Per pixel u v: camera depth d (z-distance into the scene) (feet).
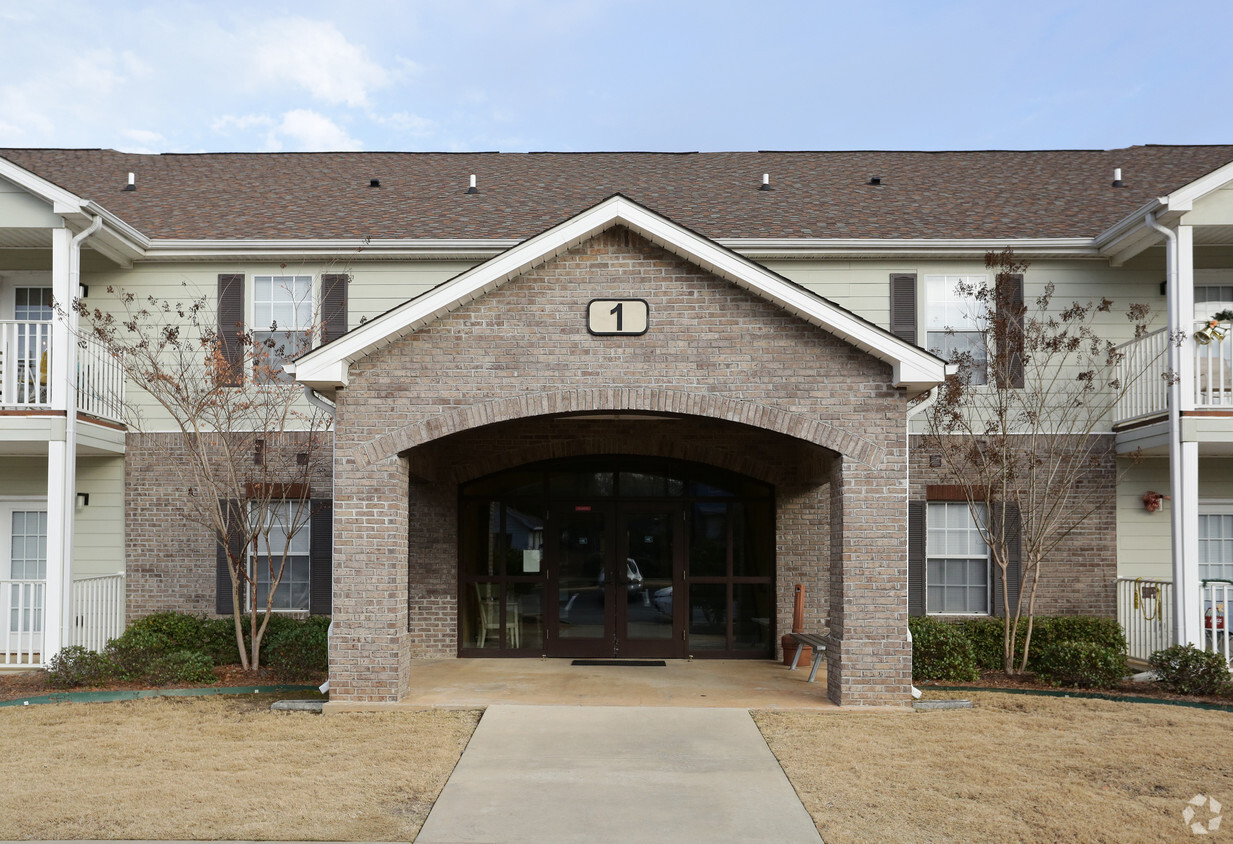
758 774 24.93
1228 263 44.39
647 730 29.19
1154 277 44.32
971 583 43.80
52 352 38.68
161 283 44.80
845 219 47.19
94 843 19.74
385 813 21.84
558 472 44.55
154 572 43.88
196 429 39.29
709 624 43.88
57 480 38.09
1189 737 28.45
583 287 32.76
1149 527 43.80
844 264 44.78
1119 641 41.01
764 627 43.83
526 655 43.78
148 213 48.03
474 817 21.76
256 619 40.70
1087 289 44.45
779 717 30.81
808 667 40.81
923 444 43.32
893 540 31.76
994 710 32.12
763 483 44.21
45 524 45.06
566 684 36.29
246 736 28.45
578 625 43.93
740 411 32.27
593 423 43.57
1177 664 35.50
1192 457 37.73
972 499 40.06
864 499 31.86
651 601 43.96
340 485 32.22
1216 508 44.86
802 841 20.39
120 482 44.19
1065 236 44.21
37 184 38.17
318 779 24.18
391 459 32.30
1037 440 43.68
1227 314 41.55
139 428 44.06
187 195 51.21
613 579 44.04
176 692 34.65
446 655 43.62
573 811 22.21
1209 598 44.16
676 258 32.73
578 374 32.48
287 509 42.55
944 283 44.70
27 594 44.75
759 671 39.81
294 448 43.80
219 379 39.60
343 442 32.32
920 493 43.45
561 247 32.32
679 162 57.41
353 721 30.14
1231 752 26.76
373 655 32.12
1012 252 43.98
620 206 31.81
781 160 57.52
